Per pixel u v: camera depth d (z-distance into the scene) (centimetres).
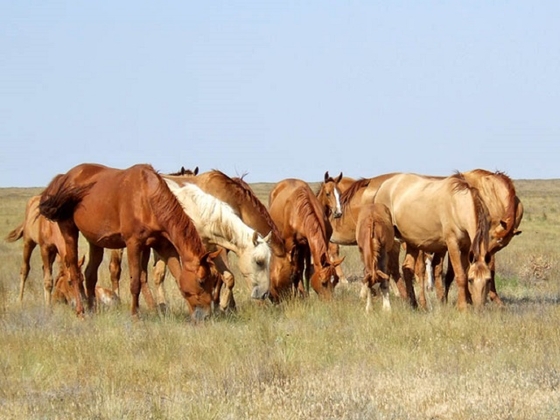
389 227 1748
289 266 1825
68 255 1775
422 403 1010
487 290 1600
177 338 1405
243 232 1683
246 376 1148
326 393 1051
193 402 1013
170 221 1588
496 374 1130
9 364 1255
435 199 1766
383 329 1462
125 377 1180
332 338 1409
